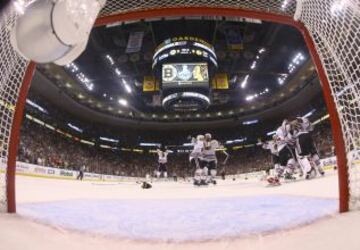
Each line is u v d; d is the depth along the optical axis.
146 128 45.75
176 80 27.92
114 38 30.12
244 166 40.91
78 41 1.25
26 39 1.16
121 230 2.23
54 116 34.97
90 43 29.64
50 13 1.16
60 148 33.19
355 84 2.30
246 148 43.44
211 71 30.53
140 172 41.19
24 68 2.47
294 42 30.36
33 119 30.38
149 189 10.50
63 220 2.58
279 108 41.16
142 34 28.22
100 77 35.38
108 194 7.36
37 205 3.88
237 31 29.27
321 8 2.28
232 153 43.78
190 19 28.20
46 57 1.21
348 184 2.15
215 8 2.51
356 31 2.29
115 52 31.58
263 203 3.66
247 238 1.86
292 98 38.50
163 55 28.23
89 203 4.54
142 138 45.69
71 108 37.53
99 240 1.95
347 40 2.29
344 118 2.23
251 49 31.91
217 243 1.81
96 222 2.58
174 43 27.91
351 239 1.49
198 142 11.64
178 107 30.33
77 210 3.49
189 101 29.02
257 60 33.66
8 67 2.49
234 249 1.68
